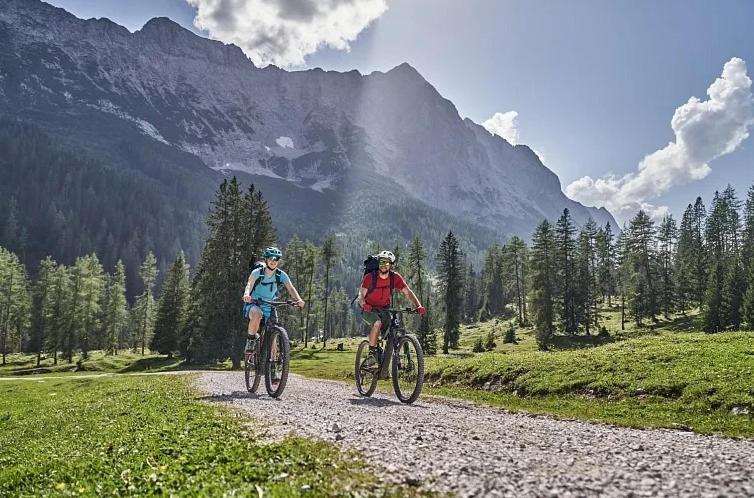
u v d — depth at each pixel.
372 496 4.52
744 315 67.88
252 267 12.69
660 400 14.98
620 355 20.17
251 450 6.25
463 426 8.23
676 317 88.44
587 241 106.12
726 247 108.88
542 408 16.05
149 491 5.12
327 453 6.00
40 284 93.69
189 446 6.90
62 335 84.75
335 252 92.56
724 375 15.12
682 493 4.54
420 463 5.54
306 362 50.94
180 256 83.94
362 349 13.46
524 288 107.88
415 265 89.88
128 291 182.38
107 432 9.65
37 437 12.79
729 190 111.81
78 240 188.38
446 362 25.97
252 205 57.34
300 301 12.08
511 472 5.20
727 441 7.89
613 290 116.25
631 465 5.55
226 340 54.75
